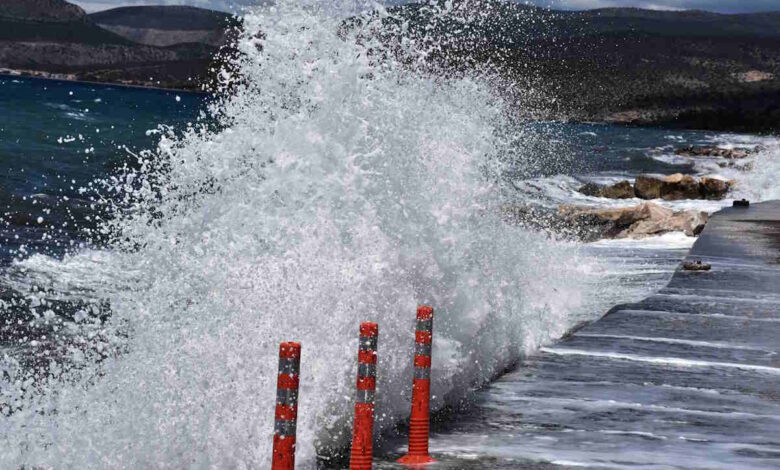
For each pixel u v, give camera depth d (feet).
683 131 552.82
